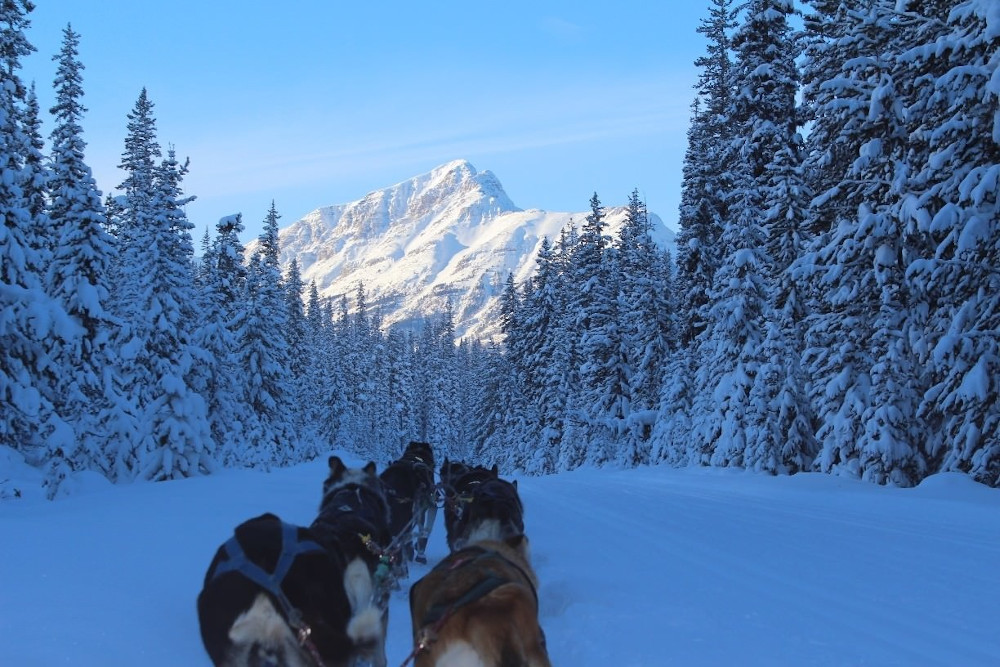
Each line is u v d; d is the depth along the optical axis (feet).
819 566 33.45
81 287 88.22
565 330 183.93
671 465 123.65
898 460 68.54
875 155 71.26
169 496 53.83
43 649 19.33
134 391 102.27
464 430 364.38
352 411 262.06
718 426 97.14
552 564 34.83
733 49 114.42
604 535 42.91
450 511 34.63
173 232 113.50
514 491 27.91
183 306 110.73
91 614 22.63
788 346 91.86
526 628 13.74
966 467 64.44
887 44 73.56
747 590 29.27
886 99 71.97
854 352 74.08
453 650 13.53
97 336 89.56
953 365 63.52
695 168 129.08
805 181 96.84
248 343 149.59
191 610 24.29
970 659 21.27
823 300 78.48
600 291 165.89
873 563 33.91
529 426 198.49
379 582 19.66
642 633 23.89
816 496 62.18
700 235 128.88
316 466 123.85
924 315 70.38
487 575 15.03
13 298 72.43
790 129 110.63
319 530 18.60
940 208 67.41
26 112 97.91
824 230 82.48
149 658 19.90
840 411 74.08
